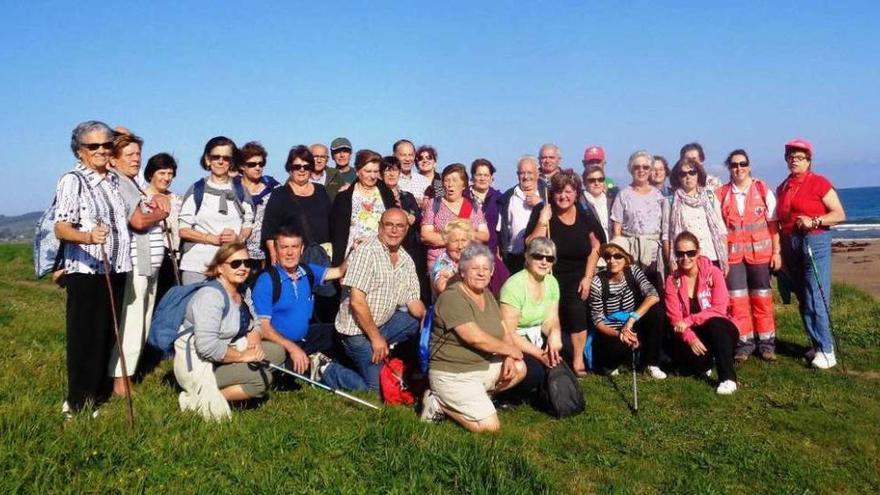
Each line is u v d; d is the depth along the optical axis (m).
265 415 6.01
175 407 6.00
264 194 8.73
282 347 6.74
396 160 9.08
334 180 10.77
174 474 4.75
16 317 10.16
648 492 5.17
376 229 8.48
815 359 8.73
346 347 7.32
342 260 8.37
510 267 9.48
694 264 8.18
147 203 6.97
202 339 5.86
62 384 6.59
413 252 8.84
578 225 8.41
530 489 4.84
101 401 6.21
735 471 5.59
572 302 8.32
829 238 8.80
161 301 6.13
